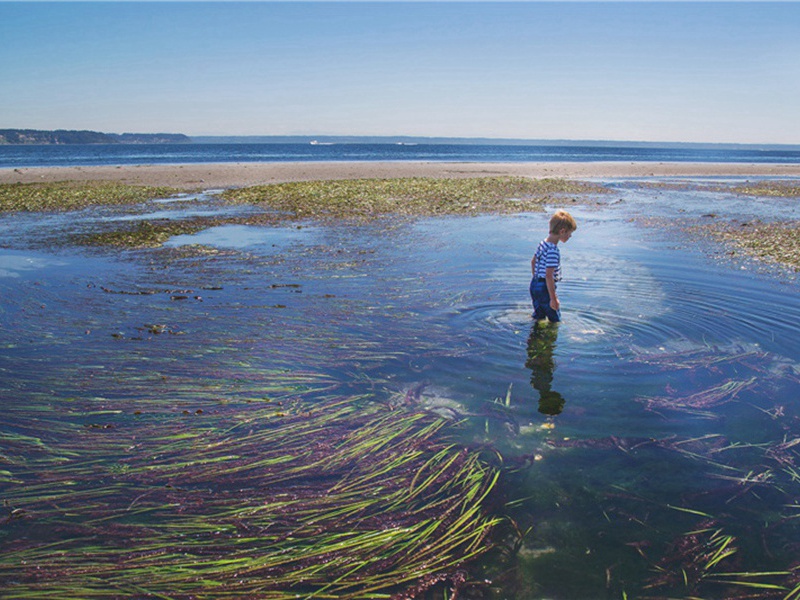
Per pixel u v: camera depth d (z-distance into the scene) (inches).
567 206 909.2
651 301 343.9
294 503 153.9
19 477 164.1
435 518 149.2
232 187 1208.2
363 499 156.3
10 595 119.6
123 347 268.2
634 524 148.1
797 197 1114.1
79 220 706.2
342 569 130.8
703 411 208.7
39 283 389.7
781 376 238.2
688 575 130.7
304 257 483.2
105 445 181.6
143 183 1280.8
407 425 195.8
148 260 470.6
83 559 131.6
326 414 203.9
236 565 130.9
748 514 152.3
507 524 147.6
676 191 1249.4
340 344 272.4
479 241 567.5
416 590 125.2
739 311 325.1
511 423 198.8
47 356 257.0
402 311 325.4
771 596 124.4
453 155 3922.2
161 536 139.9
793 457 179.3
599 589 126.2
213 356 257.6
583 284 385.7
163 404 211.0
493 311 323.9
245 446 181.9
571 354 260.2
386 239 578.2
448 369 243.9
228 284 389.1
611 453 181.0
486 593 124.6
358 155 3718.0
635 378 235.5
